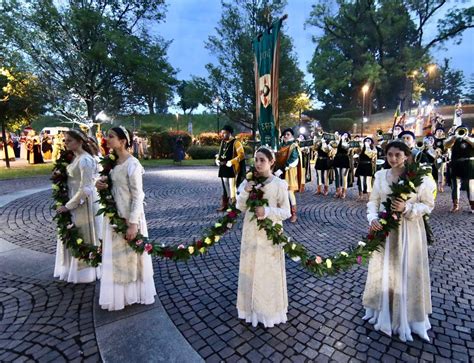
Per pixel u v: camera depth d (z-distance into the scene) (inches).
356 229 213.6
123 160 109.1
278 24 129.5
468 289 130.0
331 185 410.0
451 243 185.6
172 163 715.4
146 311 111.5
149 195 334.6
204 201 304.2
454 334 100.2
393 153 96.9
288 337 97.7
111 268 109.3
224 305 116.3
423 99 1887.3
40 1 540.7
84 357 89.4
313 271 100.4
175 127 1505.9
